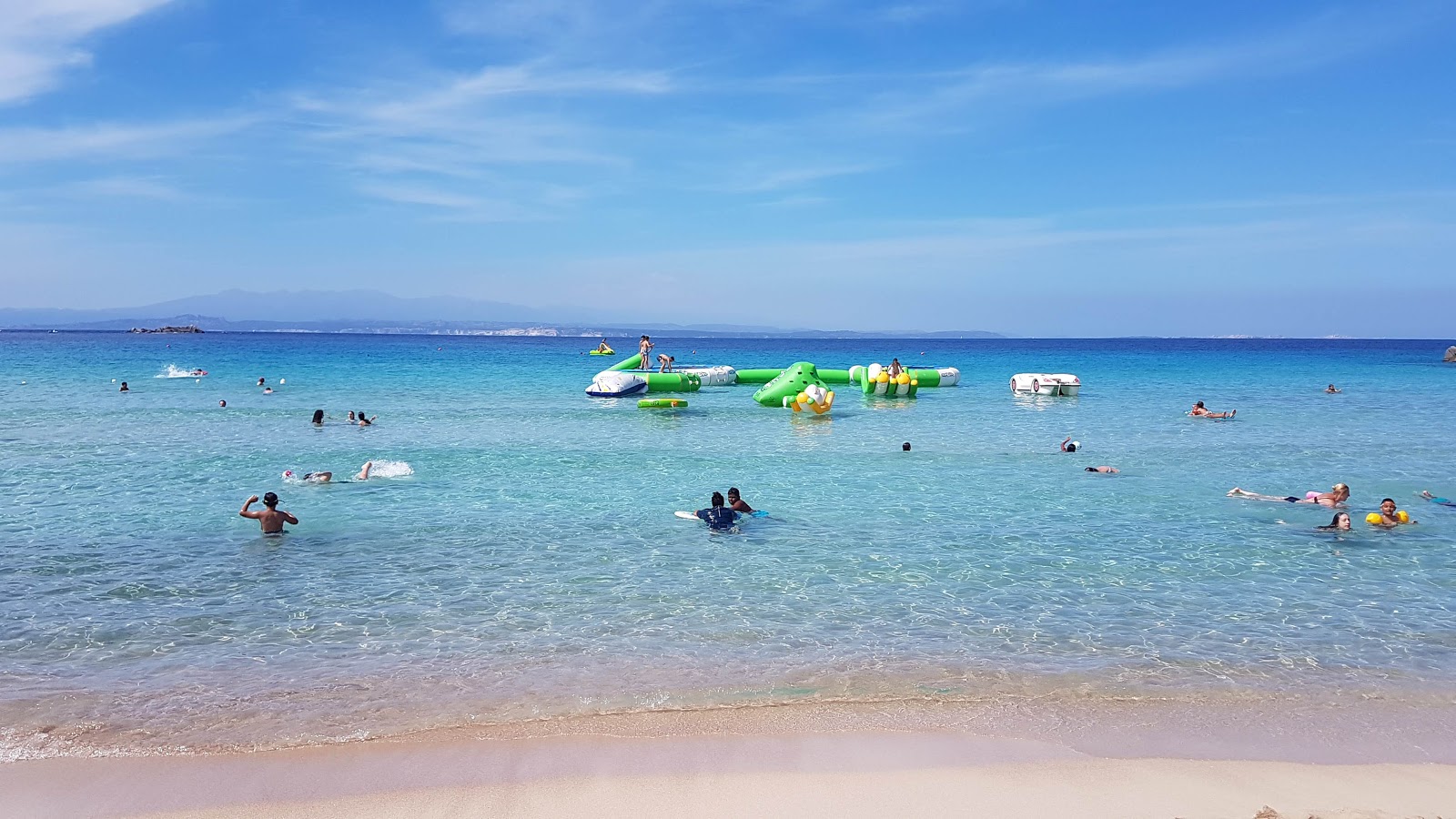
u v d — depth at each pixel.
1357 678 6.29
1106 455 16.44
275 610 7.53
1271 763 5.07
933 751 5.18
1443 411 25.14
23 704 5.70
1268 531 10.56
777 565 8.96
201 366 45.19
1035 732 5.43
